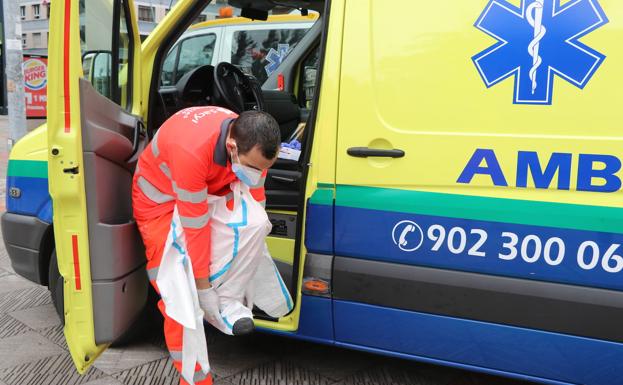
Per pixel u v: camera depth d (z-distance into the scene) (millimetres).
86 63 2293
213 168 2092
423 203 2301
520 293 2211
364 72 2355
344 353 3021
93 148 2232
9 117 8055
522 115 2158
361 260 2430
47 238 2969
